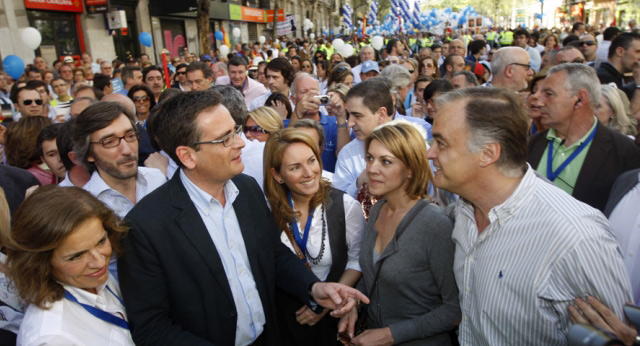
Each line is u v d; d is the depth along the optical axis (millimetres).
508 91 1292
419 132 1746
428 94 3445
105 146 1932
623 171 1993
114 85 6961
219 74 7082
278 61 5129
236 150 1521
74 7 12133
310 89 3678
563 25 25547
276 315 1911
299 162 1864
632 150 2014
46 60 11555
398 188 1735
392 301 1747
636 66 3326
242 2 23453
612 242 1182
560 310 1201
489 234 1327
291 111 3934
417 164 1681
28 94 4418
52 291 1305
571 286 1183
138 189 2246
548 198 1239
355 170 2803
